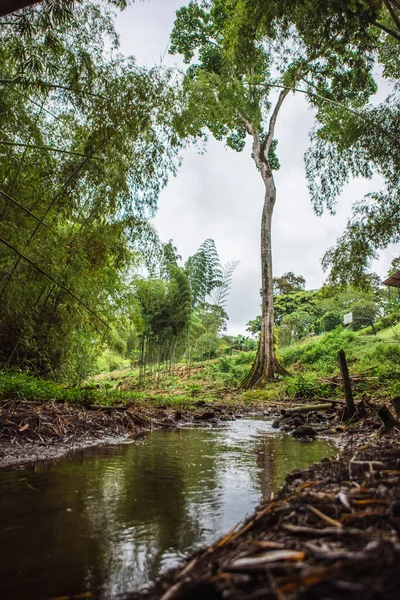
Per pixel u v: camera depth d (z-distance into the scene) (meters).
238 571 1.25
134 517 2.32
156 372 20.81
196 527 2.17
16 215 7.15
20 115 6.57
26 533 2.06
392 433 4.89
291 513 1.81
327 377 13.21
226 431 6.52
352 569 1.07
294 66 13.31
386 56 9.51
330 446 4.93
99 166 6.97
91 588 1.53
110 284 10.41
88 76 6.25
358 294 29.48
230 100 12.77
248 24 8.59
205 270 19.28
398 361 14.45
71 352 10.11
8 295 7.36
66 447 4.38
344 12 6.88
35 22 4.96
